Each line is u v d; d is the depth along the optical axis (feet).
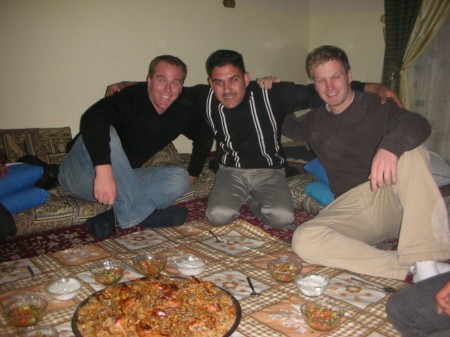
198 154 8.55
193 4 12.64
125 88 7.57
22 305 4.19
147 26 11.63
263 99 7.38
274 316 4.25
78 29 10.28
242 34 14.38
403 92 14.14
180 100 7.82
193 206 9.40
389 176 4.83
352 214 5.90
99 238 7.30
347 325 4.09
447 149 13.83
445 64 13.50
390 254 5.20
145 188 7.57
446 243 4.77
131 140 7.84
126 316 3.69
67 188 7.70
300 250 5.57
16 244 7.08
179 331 3.54
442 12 12.98
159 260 5.40
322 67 5.76
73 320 3.75
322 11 16.52
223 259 5.85
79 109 10.68
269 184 7.75
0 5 8.96
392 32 14.02
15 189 7.17
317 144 6.55
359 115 5.96
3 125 9.46
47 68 9.92
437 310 3.54
